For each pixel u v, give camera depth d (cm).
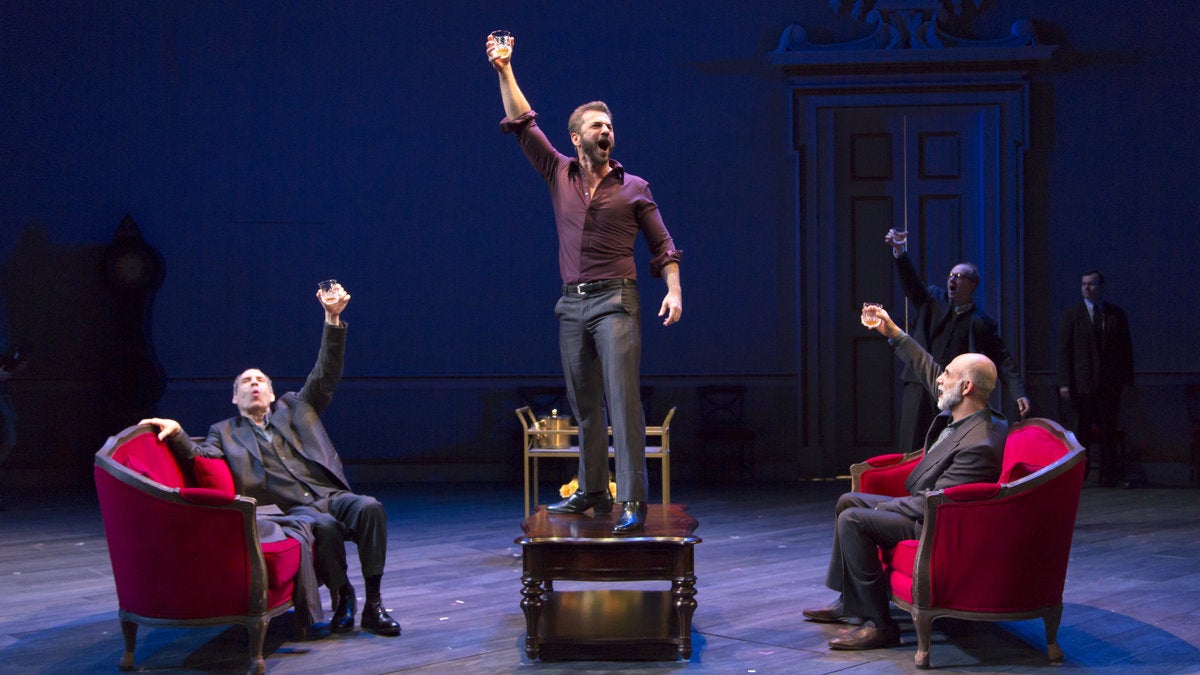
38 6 877
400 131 892
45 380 871
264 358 884
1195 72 862
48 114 878
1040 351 869
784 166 879
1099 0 864
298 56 889
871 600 358
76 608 433
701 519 657
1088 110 866
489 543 579
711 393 872
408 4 891
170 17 884
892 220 876
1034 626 382
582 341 364
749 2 880
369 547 386
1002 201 860
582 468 383
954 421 371
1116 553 525
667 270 352
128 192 883
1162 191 866
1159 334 865
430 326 891
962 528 329
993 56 848
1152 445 863
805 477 874
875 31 863
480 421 889
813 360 873
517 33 888
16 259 872
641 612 395
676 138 886
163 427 370
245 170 887
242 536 330
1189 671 327
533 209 890
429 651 359
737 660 344
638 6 887
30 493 822
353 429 888
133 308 858
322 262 888
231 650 363
